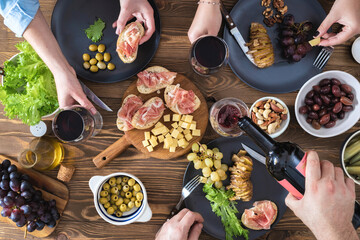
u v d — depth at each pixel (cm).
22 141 137
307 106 129
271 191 134
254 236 131
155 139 130
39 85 121
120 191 135
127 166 136
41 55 117
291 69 133
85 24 132
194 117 133
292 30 127
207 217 133
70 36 132
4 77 123
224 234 132
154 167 136
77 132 113
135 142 131
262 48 125
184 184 131
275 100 128
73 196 136
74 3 131
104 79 132
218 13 127
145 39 127
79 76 135
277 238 135
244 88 136
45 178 135
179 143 130
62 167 132
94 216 137
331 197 74
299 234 135
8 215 124
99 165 132
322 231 75
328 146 136
